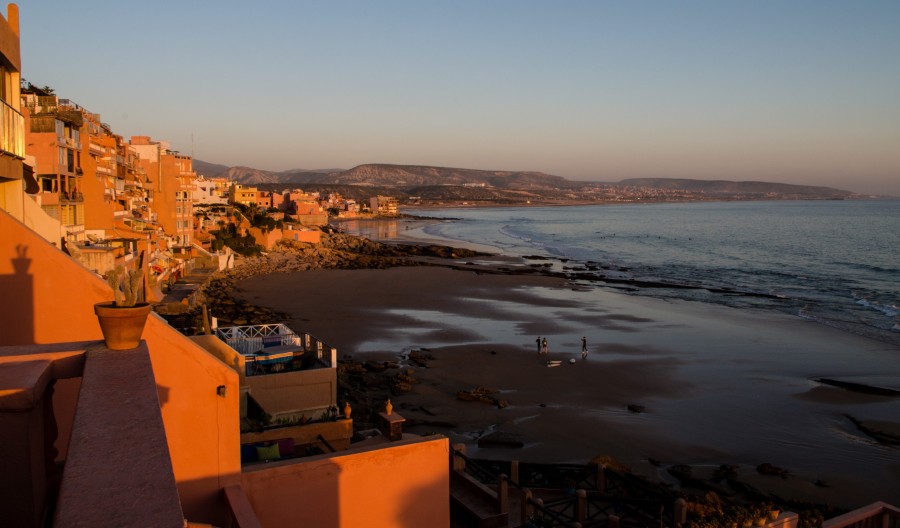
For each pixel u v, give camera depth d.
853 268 106.06
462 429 33.47
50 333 9.95
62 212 41.22
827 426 34.41
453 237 182.50
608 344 52.09
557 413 35.94
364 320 60.16
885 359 47.84
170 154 89.12
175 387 8.91
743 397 39.03
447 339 53.03
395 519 10.66
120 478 3.62
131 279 6.45
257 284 81.62
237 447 9.29
